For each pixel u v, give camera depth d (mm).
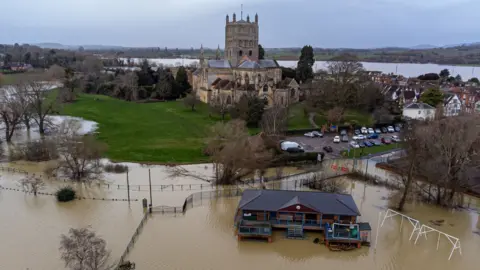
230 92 163375
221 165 95938
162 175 94938
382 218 74750
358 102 155375
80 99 195875
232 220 72875
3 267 56500
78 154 89500
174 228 69500
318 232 67938
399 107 173875
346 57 198625
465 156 79312
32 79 174000
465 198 85500
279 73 189750
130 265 56125
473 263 61375
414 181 85625
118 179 92062
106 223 70562
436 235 69438
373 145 124188
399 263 60781
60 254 59688
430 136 83938
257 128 137250
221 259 60469
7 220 70812
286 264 59656
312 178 91438
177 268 57875
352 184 91938
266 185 88562
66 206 77125
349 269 58781
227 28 198125
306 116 155750
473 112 160625
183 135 128000
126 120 148000
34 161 103000
